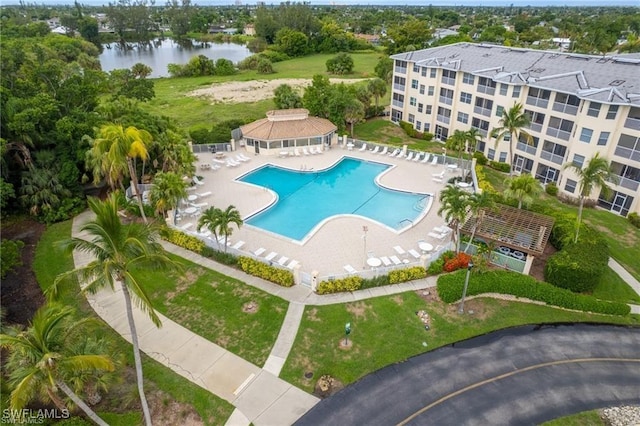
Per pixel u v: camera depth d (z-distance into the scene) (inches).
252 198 1577.3
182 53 6259.8
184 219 1428.4
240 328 951.6
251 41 6087.6
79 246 607.8
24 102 1413.6
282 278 1078.4
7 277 1144.8
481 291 1066.1
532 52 2000.5
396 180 1738.4
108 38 7096.5
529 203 1263.5
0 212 1396.4
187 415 753.6
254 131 2039.9
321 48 5792.3
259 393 796.6
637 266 1235.9
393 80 2554.1
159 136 1582.2
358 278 1066.1
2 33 4539.9
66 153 1493.6
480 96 1994.3
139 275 1120.8
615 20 4977.9
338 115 2236.7
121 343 907.4
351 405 773.9
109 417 743.7
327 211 1505.9
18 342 527.5
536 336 952.3
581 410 774.5
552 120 1688.0
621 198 1513.3
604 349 919.7
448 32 5684.1
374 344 911.7
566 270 1068.5
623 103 1400.1
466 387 816.3
